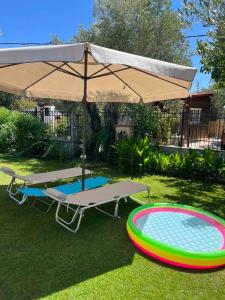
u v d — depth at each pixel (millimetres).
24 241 3994
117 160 8938
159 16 11406
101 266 3451
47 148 10367
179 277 3307
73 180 7285
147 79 5207
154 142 9469
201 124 13461
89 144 10289
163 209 5188
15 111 12742
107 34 10859
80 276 3238
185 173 7809
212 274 3396
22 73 5215
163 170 8125
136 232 3973
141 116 9688
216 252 3553
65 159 10203
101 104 11836
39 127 10805
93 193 4855
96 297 2900
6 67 4812
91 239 4117
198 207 5672
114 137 9805
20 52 3166
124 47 10953
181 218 4891
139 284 3145
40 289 2988
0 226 4453
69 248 3842
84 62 4777
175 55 11945
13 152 11359
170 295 2990
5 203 5441
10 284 3051
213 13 5898
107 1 11039
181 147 9180
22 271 3289
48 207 5277
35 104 24828
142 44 11055
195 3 6027
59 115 11719
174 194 6426
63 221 4465
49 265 3430
